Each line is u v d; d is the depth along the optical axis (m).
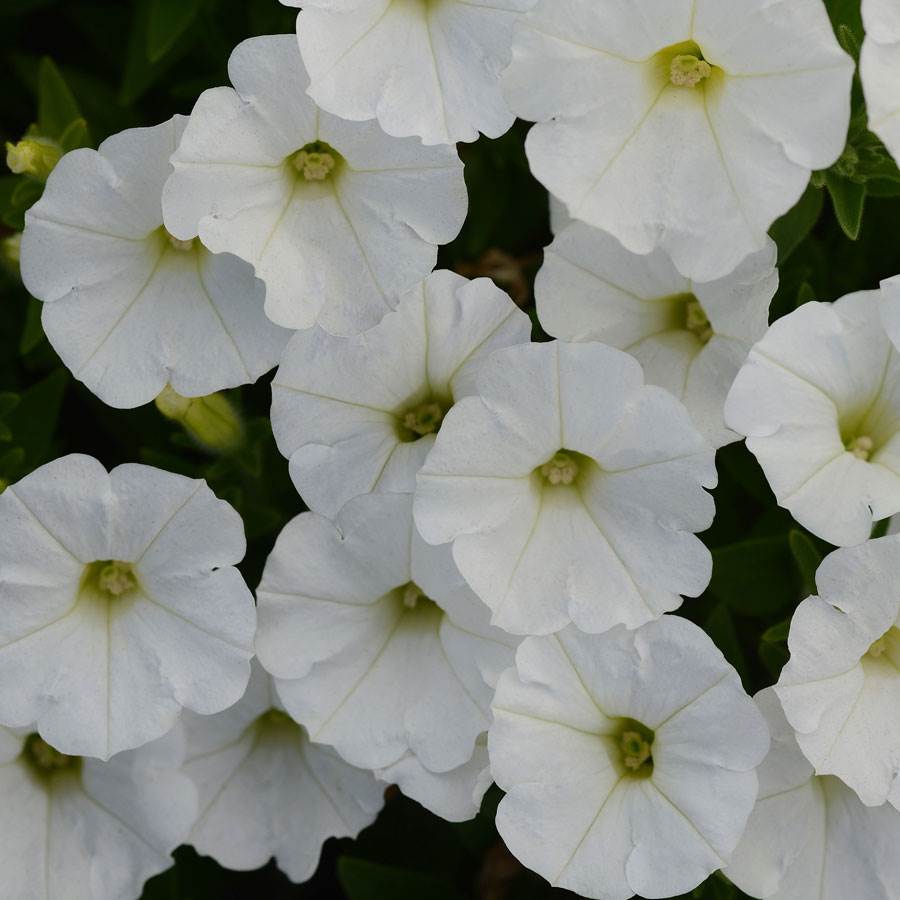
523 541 0.71
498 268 0.78
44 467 0.70
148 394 0.71
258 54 0.69
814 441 0.69
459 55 0.70
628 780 0.71
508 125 0.70
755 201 0.69
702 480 0.70
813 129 0.68
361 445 0.72
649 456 0.70
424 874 0.77
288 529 0.71
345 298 0.70
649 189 0.70
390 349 0.71
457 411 0.69
